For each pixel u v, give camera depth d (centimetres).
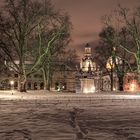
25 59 6919
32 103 4078
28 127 1958
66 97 4744
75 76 11538
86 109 3347
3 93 6050
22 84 6550
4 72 7650
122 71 8356
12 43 6406
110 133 1719
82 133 1717
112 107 3609
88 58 11788
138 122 2222
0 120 2350
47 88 7938
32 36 6738
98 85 10956
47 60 6875
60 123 2164
